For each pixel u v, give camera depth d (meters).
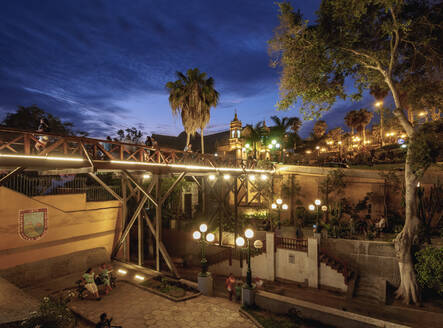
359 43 15.46
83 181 18.53
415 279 14.47
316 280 17.28
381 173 22.33
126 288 12.62
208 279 12.59
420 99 16.17
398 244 14.92
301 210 24.77
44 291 11.89
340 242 18.34
